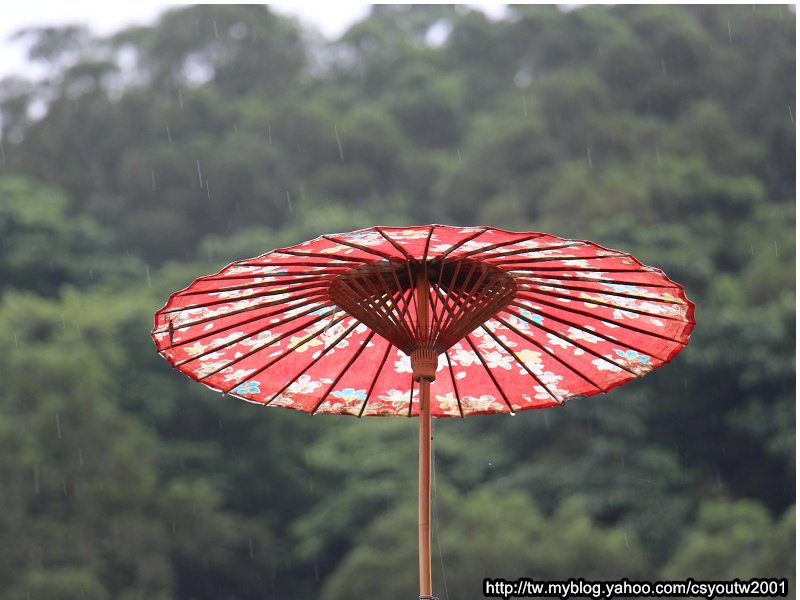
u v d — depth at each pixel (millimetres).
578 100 92375
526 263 5137
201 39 127750
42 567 52125
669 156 88812
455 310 5375
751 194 83000
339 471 65250
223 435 70750
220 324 5473
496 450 61594
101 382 64312
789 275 68438
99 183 104875
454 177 94250
